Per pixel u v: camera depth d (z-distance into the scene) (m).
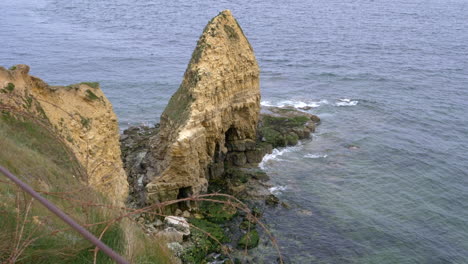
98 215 12.26
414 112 71.38
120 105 73.00
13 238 9.96
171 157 41.62
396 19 172.88
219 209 40.91
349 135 60.84
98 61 100.56
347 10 196.75
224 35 49.12
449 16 181.62
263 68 99.75
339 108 72.56
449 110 72.94
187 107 44.06
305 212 41.84
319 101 76.00
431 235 39.69
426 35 142.25
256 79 53.12
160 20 161.50
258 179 47.44
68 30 136.88
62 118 29.97
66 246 10.60
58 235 10.89
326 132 61.53
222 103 48.03
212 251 34.66
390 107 73.31
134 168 46.69
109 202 14.02
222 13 50.50
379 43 130.00
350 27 155.38
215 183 46.47
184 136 41.84
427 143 59.41
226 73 48.41
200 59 46.28
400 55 115.12
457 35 142.62
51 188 15.32
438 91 83.69
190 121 42.94
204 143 44.91
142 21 158.25
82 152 29.27
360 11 194.00
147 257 12.17
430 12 192.00
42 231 10.75
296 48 122.19
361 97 78.62
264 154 53.00
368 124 65.56
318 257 35.50
